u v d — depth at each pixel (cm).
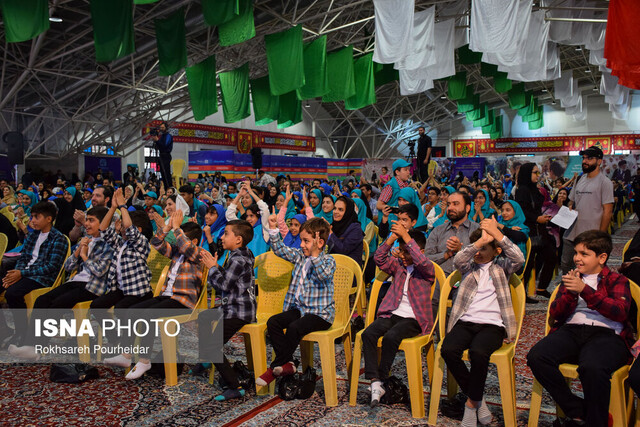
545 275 622
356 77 1423
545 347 270
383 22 973
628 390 264
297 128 3575
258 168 2078
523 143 3566
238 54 1983
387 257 348
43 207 454
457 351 288
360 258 497
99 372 390
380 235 596
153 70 2017
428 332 325
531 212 604
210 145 2927
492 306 307
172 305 374
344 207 500
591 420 251
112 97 2050
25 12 954
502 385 279
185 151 2838
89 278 438
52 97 1942
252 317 349
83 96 2197
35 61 1695
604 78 1909
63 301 411
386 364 307
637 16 786
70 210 706
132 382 370
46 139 2100
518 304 308
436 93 3391
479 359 278
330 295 345
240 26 1096
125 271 411
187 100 2391
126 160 2616
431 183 894
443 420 302
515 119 3622
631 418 267
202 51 1847
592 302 266
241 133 3077
